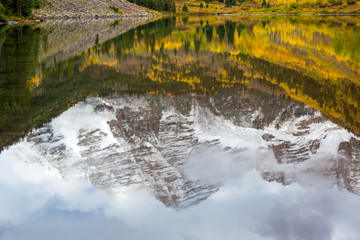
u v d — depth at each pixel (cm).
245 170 1016
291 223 761
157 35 4878
